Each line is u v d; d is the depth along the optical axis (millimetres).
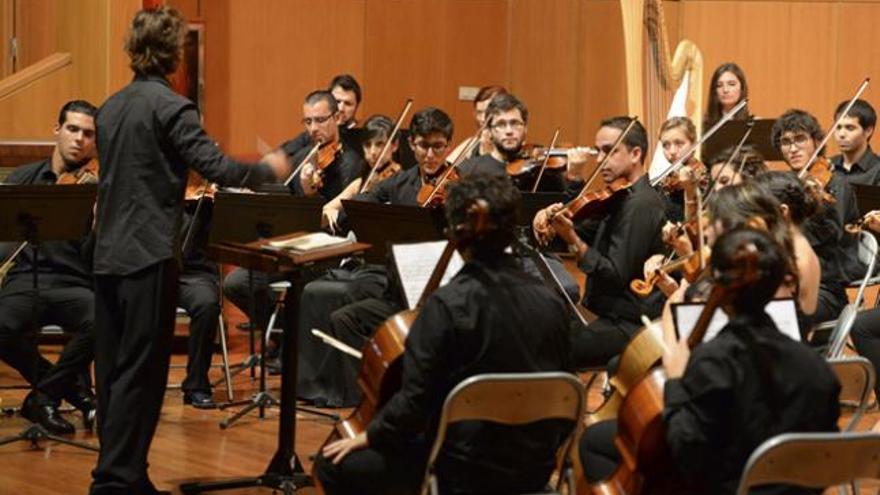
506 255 4156
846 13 12891
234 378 7789
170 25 5098
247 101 12680
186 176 5129
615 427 4609
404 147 8406
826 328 5980
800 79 13023
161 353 5098
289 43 12891
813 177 6875
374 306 6816
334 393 7160
